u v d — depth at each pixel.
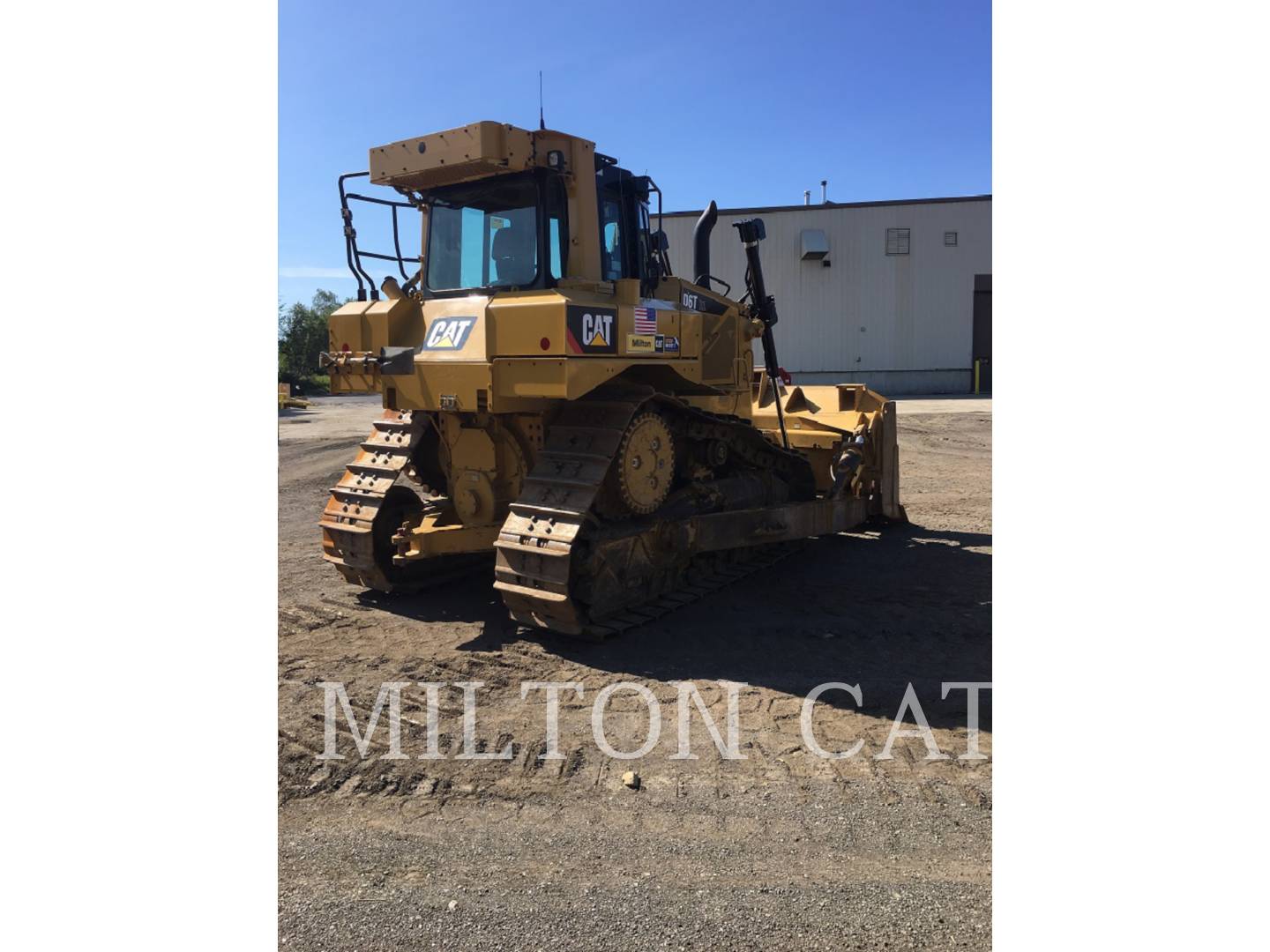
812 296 32.19
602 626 5.36
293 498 10.91
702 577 6.53
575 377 4.84
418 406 5.45
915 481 12.60
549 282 5.31
